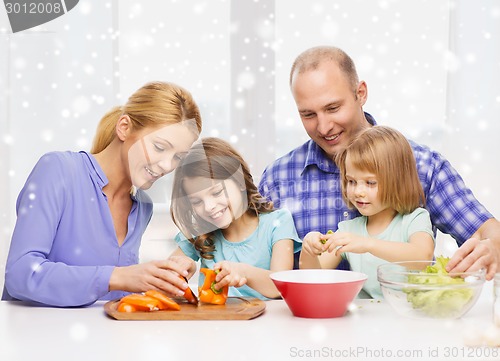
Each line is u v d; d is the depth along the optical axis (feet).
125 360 2.67
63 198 4.35
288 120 7.47
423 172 5.45
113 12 7.31
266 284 4.36
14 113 7.29
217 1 7.44
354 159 4.92
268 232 5.12
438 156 5.56
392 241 4.74
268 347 2.84
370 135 5.01
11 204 7.26
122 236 4.55
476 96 7.07
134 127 4.16
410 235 4.87
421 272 3.59
